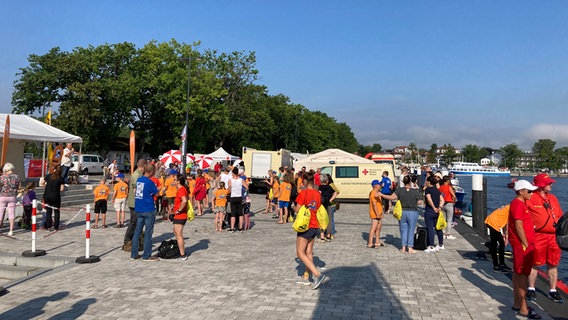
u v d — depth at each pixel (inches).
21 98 1734.7
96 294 250.8
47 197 477.4
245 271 308.2
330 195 445.7
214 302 236.7
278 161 1112.8
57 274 297.4
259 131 2412.6
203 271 307.7
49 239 428.5
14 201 441.7
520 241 221.0
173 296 247.1
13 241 414.3
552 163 7431.1
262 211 728.3
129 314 216.8
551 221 246.1
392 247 408.8
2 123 742.5
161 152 2160.4
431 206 386.6
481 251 383.2
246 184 518.9
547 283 294.2
